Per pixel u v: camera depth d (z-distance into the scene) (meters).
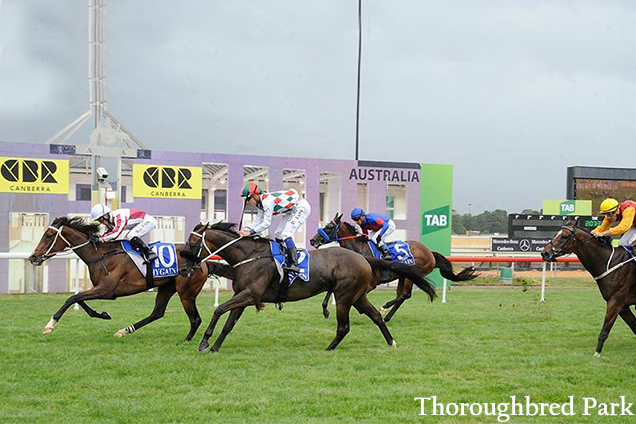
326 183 14.56
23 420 3.80
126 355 5.51
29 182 11.38
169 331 6.84
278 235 5.88
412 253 8.16
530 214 17.31
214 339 6.44
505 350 6.00
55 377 4.77
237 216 12.66
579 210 17.78
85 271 12.11
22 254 9.17
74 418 3.85
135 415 3.92
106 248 6.14
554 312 8.85
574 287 14.27
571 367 5.31
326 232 7.87
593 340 6.64
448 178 14.25
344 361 5.43
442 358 5.60
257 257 5.71
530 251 17.27
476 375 5.02
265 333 6.86
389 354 5.76
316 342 6.39
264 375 4.89
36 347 5.85
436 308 9.29
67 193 11.59
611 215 6.15
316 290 5.88
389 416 4.00
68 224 6.13
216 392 4.45
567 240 5.98
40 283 11.77
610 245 5.94
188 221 12.33
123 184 13.38
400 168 13.89
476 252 19.42
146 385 4.60
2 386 4.52
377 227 7.84
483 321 7.90
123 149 11.34
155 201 12.12
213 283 12.65
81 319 7.59
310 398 4.30
